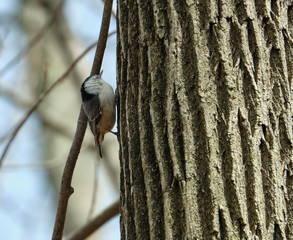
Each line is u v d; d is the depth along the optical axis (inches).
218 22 251.0
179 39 253.3
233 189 231.6
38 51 788.0
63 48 796.0
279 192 236.8
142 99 259.9
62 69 773.9
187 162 237.9
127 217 255.8
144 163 251.8
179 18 255.3
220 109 242.2
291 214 237.9
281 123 246.4
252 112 243.1
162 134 248.7
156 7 261.7
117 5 295.7
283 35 258.4
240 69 247.3
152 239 240.8
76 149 332.8
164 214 238.8
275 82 251.6
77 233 414.9
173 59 251.8
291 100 251.1
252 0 256.5
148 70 261.1
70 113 749.9
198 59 247.9
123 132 271.1
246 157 237.3
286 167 242.7
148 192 247.3
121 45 281.0
